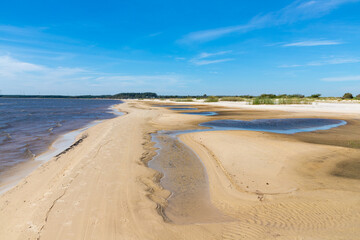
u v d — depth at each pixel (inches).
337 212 188.5
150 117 997.2
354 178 259.4
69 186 246.1
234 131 585.0
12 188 254.7
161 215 193.3
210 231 170.9
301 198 215.2
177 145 462.0
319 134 546.9
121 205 206.7
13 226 177.0
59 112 1640.0
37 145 504.4
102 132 609.0
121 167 314.3
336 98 2502.5
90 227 172.4
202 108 1716.3
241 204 213.8
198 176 292.8
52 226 173.5
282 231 168.4
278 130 618.5
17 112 1614.2
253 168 303.3
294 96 2716.5
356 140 469.4
